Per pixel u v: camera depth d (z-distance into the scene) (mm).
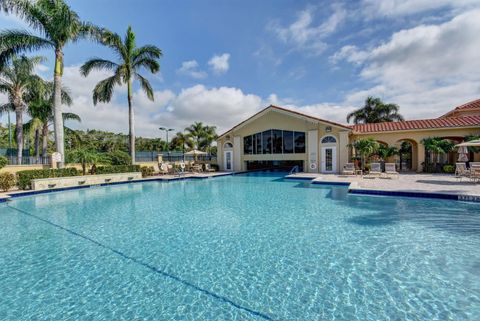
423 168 19156
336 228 6672
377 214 7977
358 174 18344
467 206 8711
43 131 24141
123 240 6176
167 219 8078
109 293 3861
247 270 4484
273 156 23969
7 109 22438
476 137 16500
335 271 4344
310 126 21797
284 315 3266
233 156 26328
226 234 6441
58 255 5316
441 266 4418
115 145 56250
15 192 12508
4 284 4160
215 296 3730
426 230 6320
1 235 6672
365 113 36906
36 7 14797
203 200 11266
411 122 21375
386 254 4957
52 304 3605
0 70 16672
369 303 3449
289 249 5359
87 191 14508
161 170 23031
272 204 10008
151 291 3895
